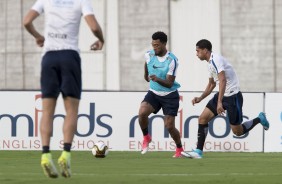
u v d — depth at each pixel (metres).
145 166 32.25
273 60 91.50
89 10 23.75
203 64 90.88
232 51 91.69
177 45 91.62
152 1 91.88
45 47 23.62
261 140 44.59
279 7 91.31
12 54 94.56
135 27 92.12
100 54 91.69
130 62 92.06
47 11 23.77
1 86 95.00
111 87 92.06
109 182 23.45
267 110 44.75
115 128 45.00
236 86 37.31
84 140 44.97
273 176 26.47
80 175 26.67
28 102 45.03
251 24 91.62
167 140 44.59
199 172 28.70
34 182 23.45
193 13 91.44
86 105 44.94
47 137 22.97
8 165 32.91
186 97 44.66
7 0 94.56
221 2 91.38
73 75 23.44
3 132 45.19
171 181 23.95
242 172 28.83
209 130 44.41
